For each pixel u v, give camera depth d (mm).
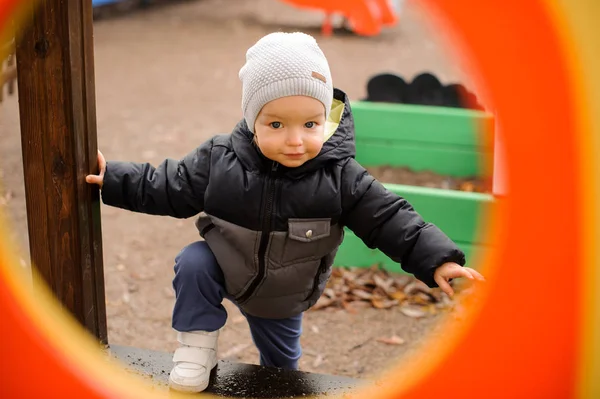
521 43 1699
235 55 9898
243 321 3936
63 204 2434
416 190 4059
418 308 3980
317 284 2465
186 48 10172
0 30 2018
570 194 1705
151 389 2371
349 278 4219
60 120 2365
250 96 2166
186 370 2299
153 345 3670
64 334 2305
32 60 2330
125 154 6223
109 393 2113
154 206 2361
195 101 7895
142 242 4785
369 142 5445
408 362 3518
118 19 11734
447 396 1878
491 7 1715
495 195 4004
